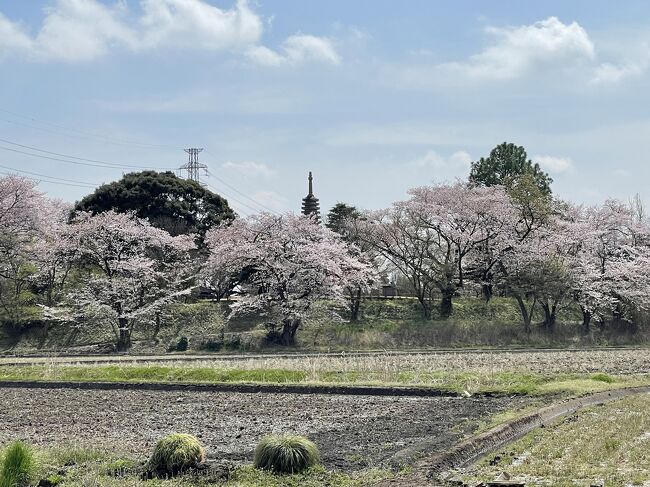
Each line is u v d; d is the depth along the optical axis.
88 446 20.56
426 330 64.62
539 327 67.06
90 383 36.56
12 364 44.12
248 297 63.59
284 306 61.53
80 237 63.66
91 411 28.55
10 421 26.36
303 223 65.31
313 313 63.69
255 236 65.06
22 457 16.12
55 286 68.19
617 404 26.72
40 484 15.80
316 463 16.84
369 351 55.59
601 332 67.12
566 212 77.88
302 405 29.12
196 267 71.44
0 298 65.31
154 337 63.12
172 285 66.19
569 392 29.84
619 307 69.12
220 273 67.38
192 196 77.38
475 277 74.81
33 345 61.88
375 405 28.70
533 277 65.25
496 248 70.94
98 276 64.81
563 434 20.69
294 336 63.19
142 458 18.53
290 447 16.66
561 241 69.50
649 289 67.56
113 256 64.25
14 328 63.84
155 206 74.69
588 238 70.44
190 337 62.50
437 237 74.00
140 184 75.12
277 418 26.02
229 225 74.25
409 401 29.75
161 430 24.00
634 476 15.48
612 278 68.69
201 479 15.76
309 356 49.34
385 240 74.38
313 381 35.59
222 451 20.09
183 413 27.67
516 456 18.22
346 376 36.91
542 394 30.02
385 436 21.66
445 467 16.98
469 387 32.09
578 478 15.53
